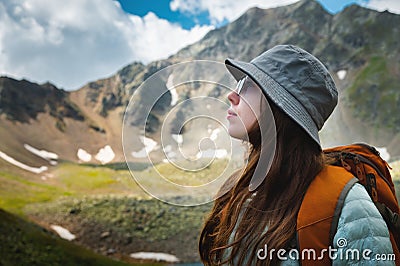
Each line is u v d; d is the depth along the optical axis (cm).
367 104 18250
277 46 196
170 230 7231
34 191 9662
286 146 183
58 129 17212
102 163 13625
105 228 7300
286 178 182
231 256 190
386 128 16725
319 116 187
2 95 17275
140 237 7044
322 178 178
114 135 18075
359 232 160
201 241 220
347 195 170
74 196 9294
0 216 5441
